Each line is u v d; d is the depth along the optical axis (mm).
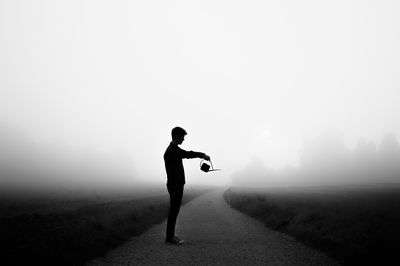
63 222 11188
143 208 16031
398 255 5309
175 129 7699
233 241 7699
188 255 5957
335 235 7977
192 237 8430
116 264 5340
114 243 7328
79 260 5535
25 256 5301
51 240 6625
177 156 7609
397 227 9383
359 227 9398
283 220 11094
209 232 9500
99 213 14797
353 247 6195
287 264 5285
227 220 13500
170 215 7484
